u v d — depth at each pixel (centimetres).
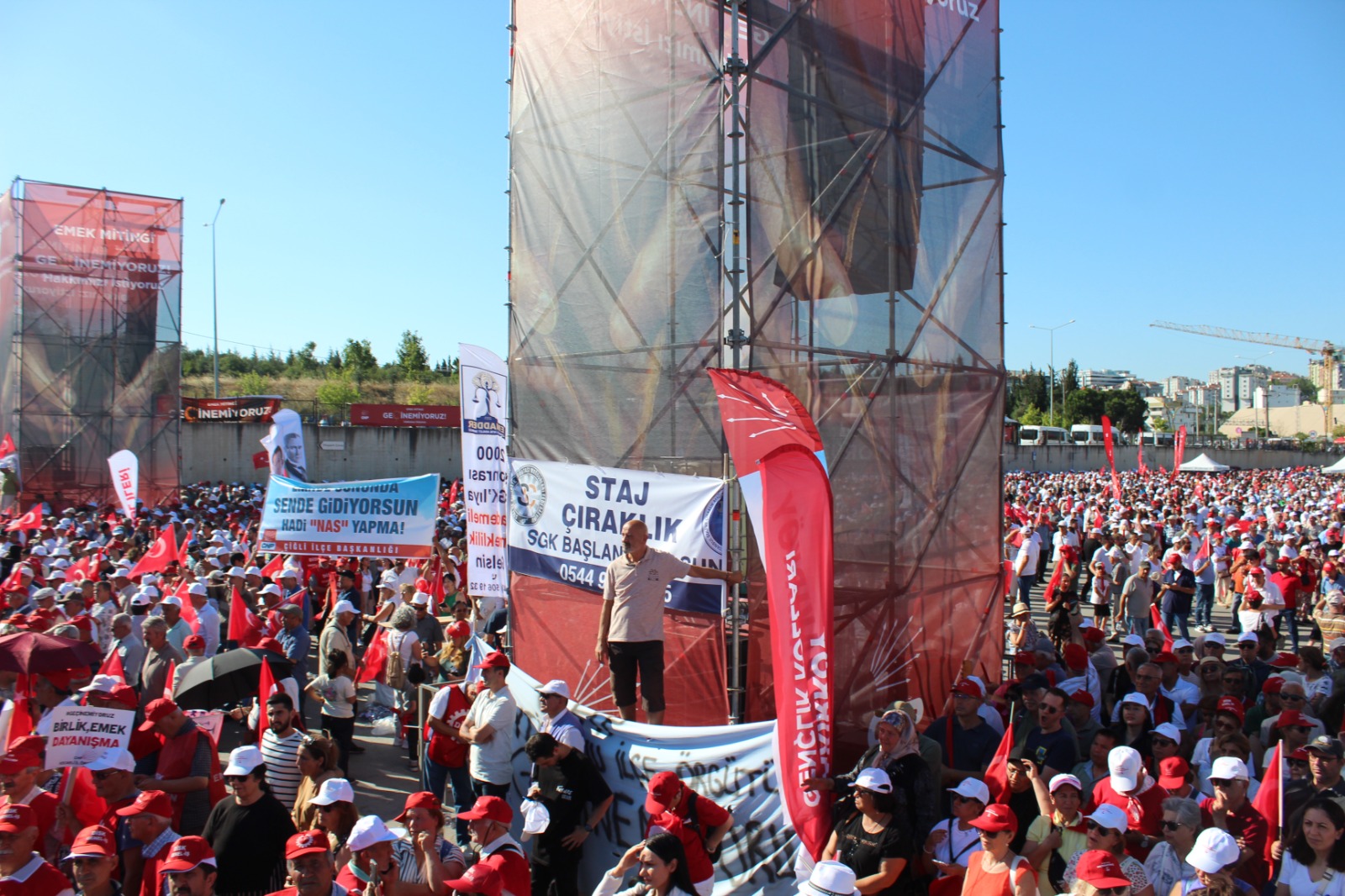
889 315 924
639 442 864
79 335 3462
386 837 550
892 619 900
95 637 1194
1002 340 1061
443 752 866
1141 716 793
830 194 873
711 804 639
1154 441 9288
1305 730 754
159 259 3578
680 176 830
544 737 699
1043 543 2511
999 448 1052
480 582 1077
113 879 618
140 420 3550
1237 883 529
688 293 827
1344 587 1716
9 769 626
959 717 771
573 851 693
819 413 844
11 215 3397
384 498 1325
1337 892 530
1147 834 621
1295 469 8500
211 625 1143
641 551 757
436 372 9044
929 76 988
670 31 844
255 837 598
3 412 3522
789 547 650
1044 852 591
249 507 3092
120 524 2358
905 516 927
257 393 7106
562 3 948
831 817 630
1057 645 1383
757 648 788
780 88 827
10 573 1609
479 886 519
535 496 921
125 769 659
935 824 610
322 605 1631
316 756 693
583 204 919
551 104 954
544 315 957
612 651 760
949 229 1006
